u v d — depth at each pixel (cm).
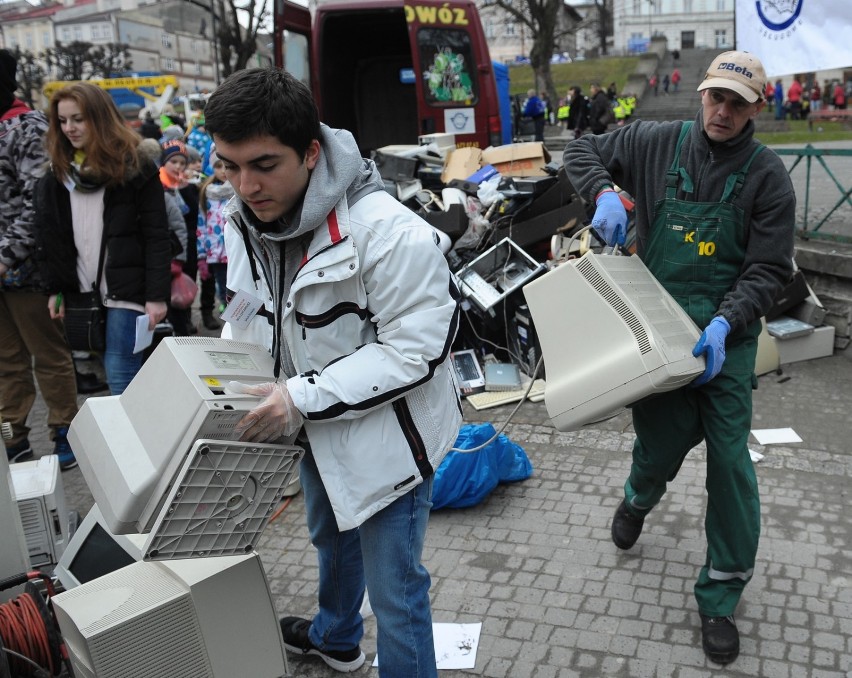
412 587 207
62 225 374
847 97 2220
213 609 214
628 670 254
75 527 342
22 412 443
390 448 194
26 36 7112
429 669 209
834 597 282
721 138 238
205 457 175
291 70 775
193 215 677
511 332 523
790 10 512
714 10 5794
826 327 504
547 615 283
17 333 433
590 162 268
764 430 410
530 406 468
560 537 330
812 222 550
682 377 230
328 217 187
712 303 255
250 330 216
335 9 796
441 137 682
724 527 254
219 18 2809
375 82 902
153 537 175
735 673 250
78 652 204
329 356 197
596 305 243
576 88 2225
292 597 304
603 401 239
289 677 231
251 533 190
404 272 185
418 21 746
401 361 184
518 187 548
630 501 301
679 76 3469
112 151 364
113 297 381
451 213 532
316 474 227
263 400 181
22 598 241
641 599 288
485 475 353
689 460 383
